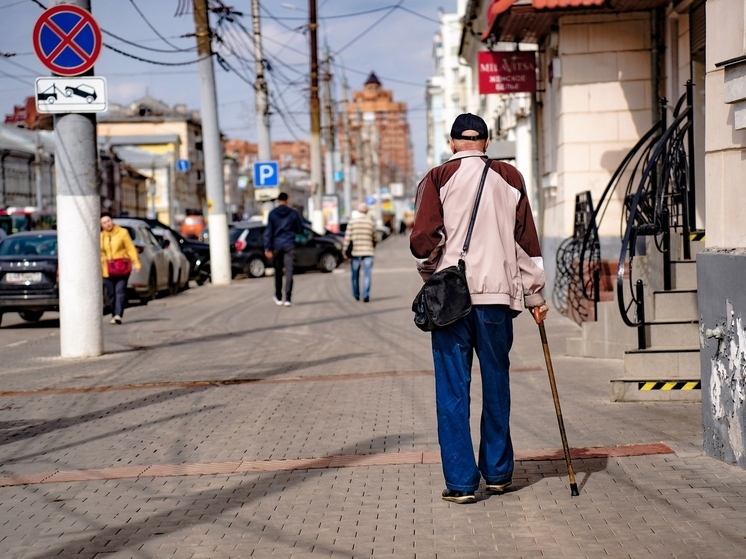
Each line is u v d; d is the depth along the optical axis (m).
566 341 10.97
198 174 120.69
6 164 71.50
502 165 5.48
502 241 5.38
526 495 5.54
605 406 7.94
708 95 6.31
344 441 7.07
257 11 33.62
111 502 5.73
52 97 11.63
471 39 36.53
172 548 4.85
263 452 6.84
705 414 6.26
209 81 27.03
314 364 10.99
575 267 13.81
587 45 14.86
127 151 104.12
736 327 5.79
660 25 14.42
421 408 8.23
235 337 14.01
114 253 16.34
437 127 80.75
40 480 6.29
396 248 56.78
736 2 5.87
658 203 9.30
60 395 9.49
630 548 4.61
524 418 7.54
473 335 5.39
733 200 6.01
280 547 4.81
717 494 5.39
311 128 43.38
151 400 9.06
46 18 11.54
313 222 43.25
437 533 4.94
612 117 14.87
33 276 17.09
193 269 29.27
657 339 8.44
